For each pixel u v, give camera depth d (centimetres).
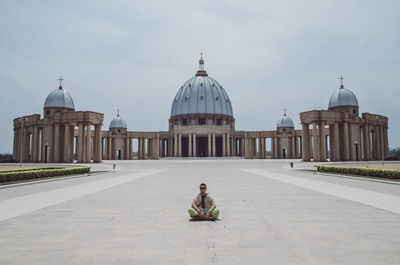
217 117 11362
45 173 2845
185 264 684
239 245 817
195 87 11631
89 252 768
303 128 6925
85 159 7281
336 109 7369
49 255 748
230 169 4397
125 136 10450
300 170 4112
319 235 909
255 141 12069
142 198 1633
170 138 11212
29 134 8050
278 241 852
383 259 712
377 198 1616
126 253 758
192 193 1828
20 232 954
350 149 7081
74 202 1505
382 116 8012
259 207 1361
